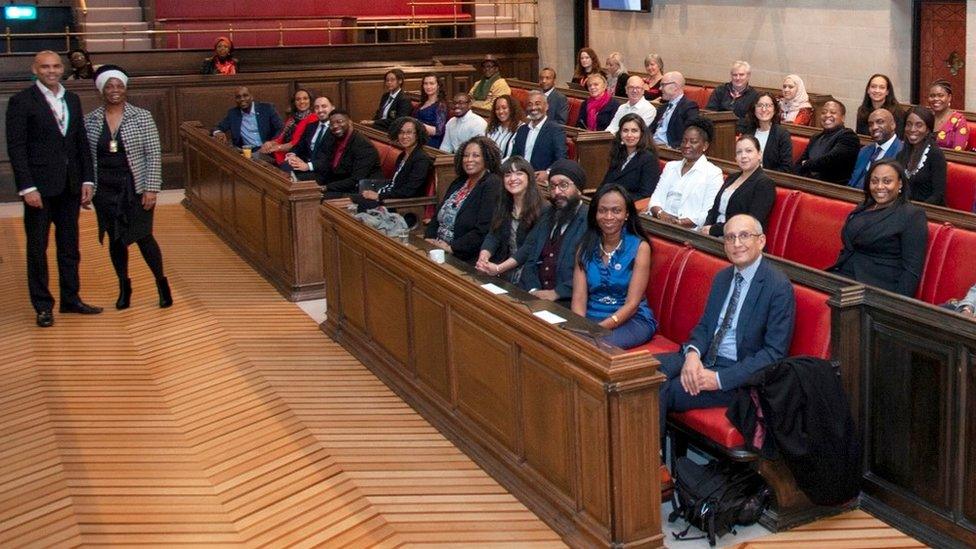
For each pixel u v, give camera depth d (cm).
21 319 793
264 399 636
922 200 732
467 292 529
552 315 477
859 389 475
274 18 1625
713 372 485
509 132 962
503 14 1694
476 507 498
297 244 821
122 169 780
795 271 501
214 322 779
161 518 498
